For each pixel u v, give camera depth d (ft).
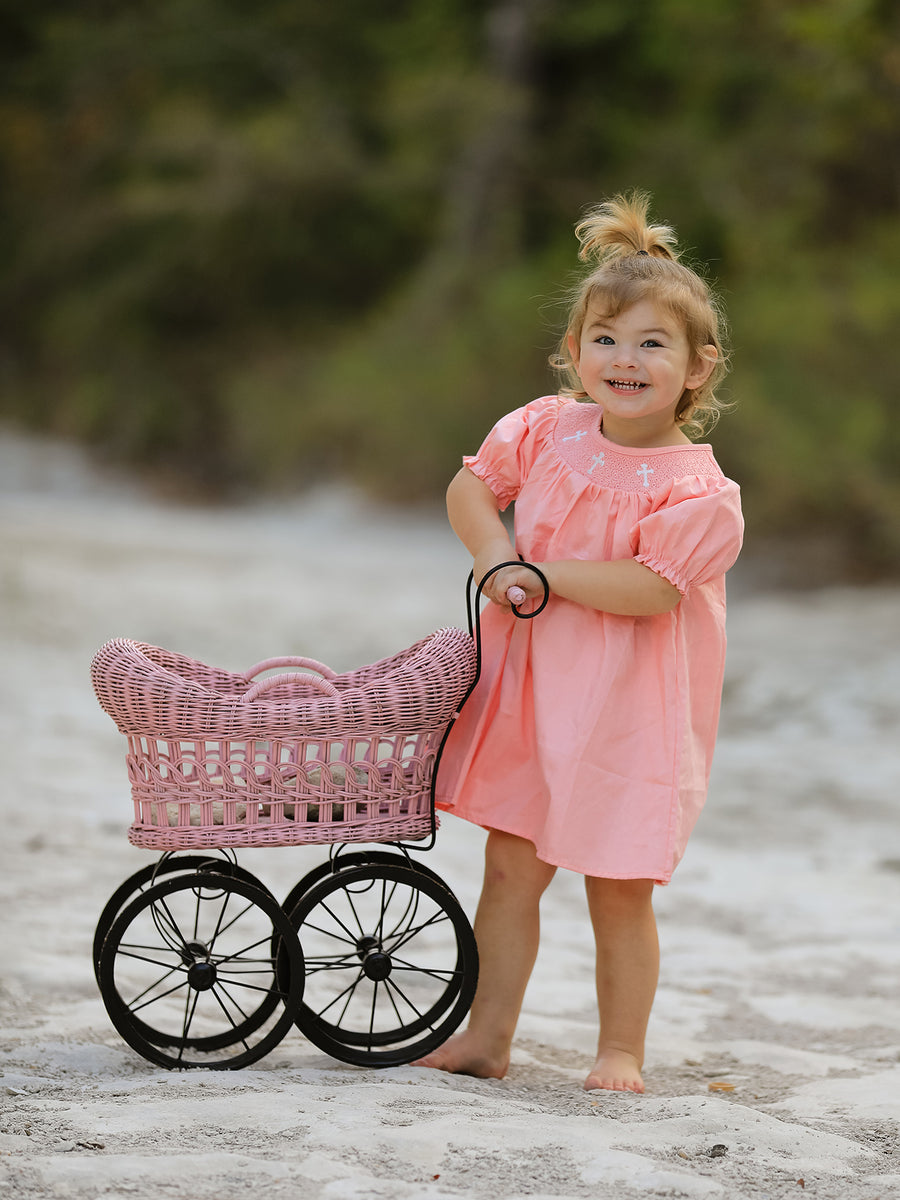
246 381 165.78
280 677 18.19
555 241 168.14
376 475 140.67
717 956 27.20
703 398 20.36
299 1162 13.87
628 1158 14.53
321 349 172.04
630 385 19.25
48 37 195.72
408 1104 16.19
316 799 18.04
